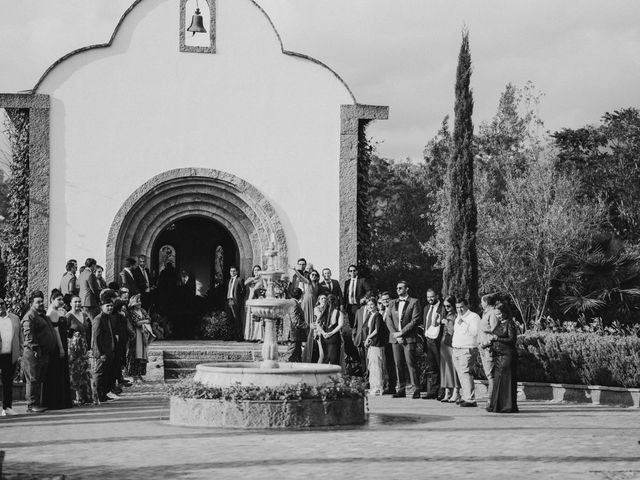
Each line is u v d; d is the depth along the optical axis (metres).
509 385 16.06
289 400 13.78
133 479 9.35
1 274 34.16
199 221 32.50
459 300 17.52
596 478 9.30
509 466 10.05
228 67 25.61
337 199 25.81
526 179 42.72
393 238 55.47
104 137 25.03
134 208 25.20
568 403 18.30
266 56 25.72
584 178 50.75
